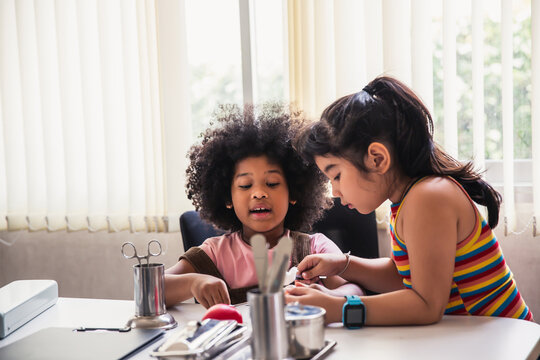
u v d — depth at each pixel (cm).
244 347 74
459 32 172
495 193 110
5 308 88
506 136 164
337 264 112
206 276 103
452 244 91
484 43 169
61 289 231
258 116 130
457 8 170
